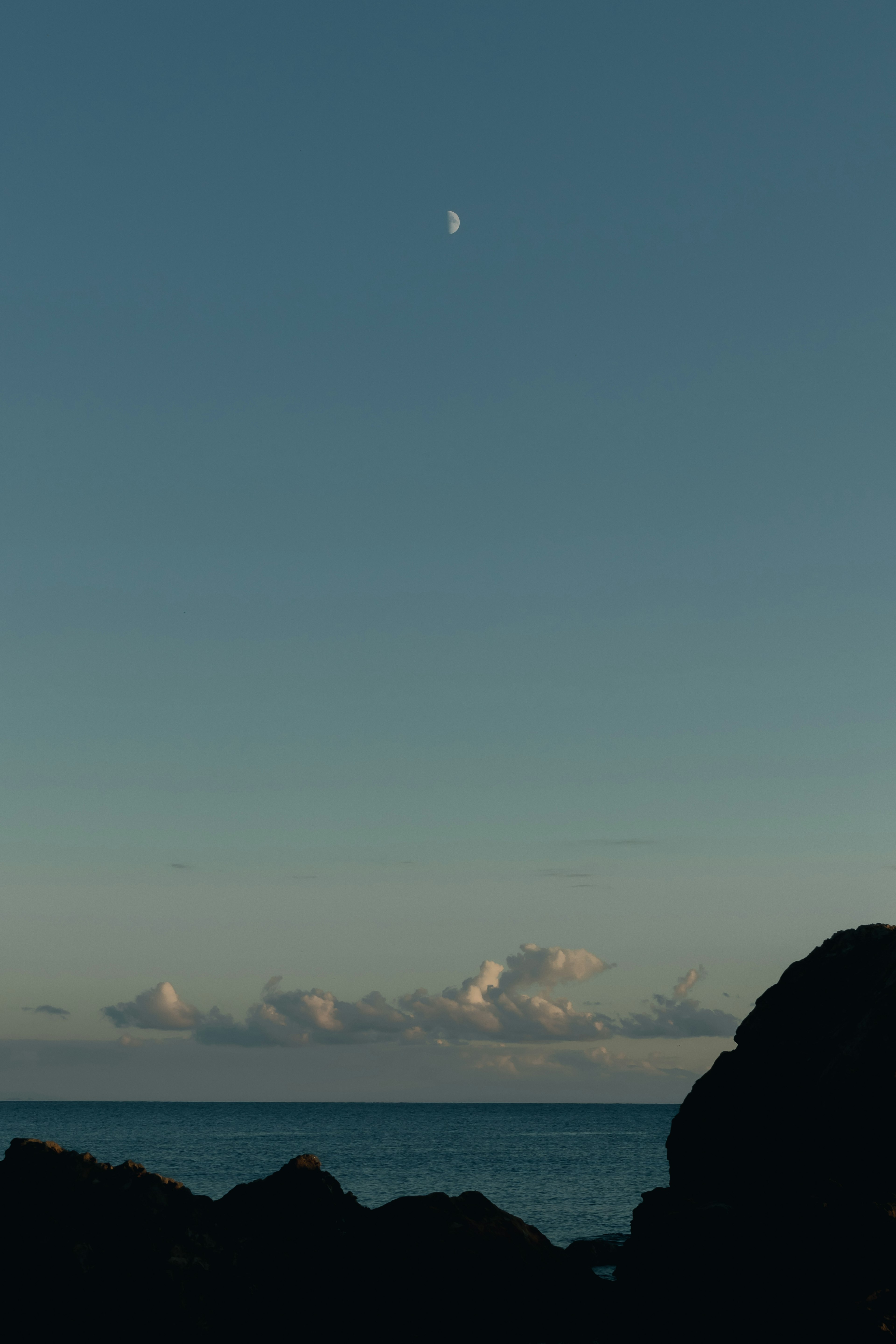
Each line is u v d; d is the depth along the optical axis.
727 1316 35.09
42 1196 36.00
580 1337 38.78
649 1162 139.88
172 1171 117.62
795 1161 44.00
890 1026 43.66
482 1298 38.94
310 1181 45.19
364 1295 39.34
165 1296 33.44
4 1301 33.00
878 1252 33.75
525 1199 94.56
